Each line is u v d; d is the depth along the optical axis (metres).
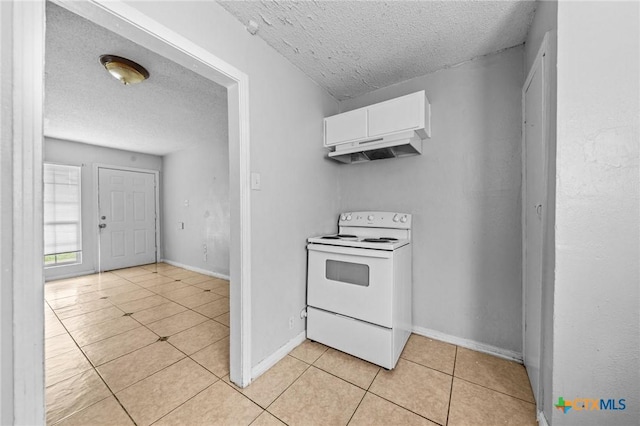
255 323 1.54
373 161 2.30
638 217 0.96
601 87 0.98
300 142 1.95
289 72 1.84
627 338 0.97
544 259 1.19
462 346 1.89
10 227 0.65
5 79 0.65
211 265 4.05
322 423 1.21
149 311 2.58
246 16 1.41
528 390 1.42
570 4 1.01
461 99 1.89
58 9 1.35
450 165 1.94
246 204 1.46
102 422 1.22
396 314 1.68
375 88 2.26
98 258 4.19
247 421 1.22
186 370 1.61
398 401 1.34
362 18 1.44
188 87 2.25
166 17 1.09
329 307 1.86
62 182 3.85
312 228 2.10
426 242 2.03
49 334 2.09
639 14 0.94
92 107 2.64
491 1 1.32
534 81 1.37
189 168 4.40
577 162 1.01
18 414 0.67
